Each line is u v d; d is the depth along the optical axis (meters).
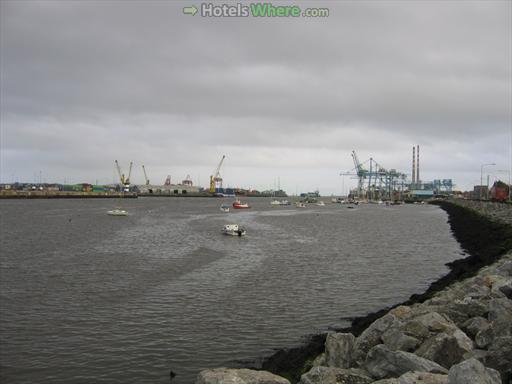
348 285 32.09
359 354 13.66
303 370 14.80
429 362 10.59
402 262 43.19
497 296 16.95
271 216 127.56
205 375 9.98
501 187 154.88
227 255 46.06
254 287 30.94
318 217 124.94
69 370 17.66
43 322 23.08
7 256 45.72
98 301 27.03
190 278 33.72
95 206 183.38
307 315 24.50
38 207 170.00
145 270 37.06
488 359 11.02
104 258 44.00
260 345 20.08
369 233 75.12
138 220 105.62
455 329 13.29
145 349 19.62
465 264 37.94
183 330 21.92
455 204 153.38
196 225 90.00
